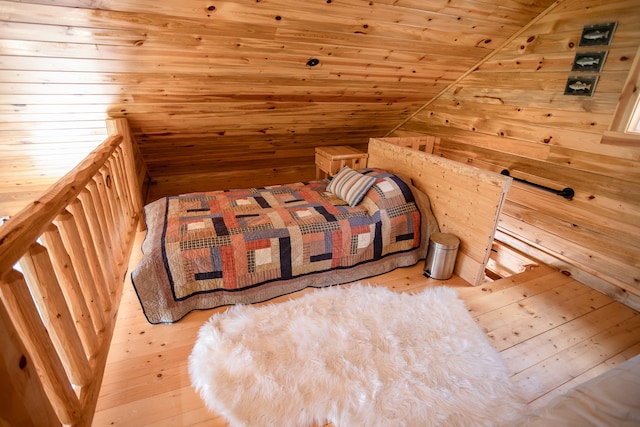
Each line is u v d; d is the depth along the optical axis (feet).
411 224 7.80
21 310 2.79
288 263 6.74
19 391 2.51
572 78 7.07
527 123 8.20
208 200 7.98
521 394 4.69
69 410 3.44
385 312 6.18
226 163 12.75
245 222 6.88
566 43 7.13
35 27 4.92
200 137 10.25
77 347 3.82
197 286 6.19
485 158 9.50
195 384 4.76
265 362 4.99
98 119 7.82
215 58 6.62
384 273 7.73
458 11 6.80
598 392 3.00
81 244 4.31
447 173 7.71
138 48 5.88
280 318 5.94
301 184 9.43
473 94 9.56
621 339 5.76
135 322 5.94
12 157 8.39
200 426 4.21
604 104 6.61
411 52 7.87
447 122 10.64
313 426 4.24
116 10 5.02
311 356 5.12
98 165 5.43
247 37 6.20
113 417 4.29
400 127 12.99
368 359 5.12
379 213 7.53
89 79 6.37
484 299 6.71
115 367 5.01
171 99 7.80
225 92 7.98
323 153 11.29
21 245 2.82
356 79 8.63
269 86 8.15
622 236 6.56
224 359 5.02
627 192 6.39
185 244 6.10
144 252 6.15
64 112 7.20
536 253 8.23
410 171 8.96
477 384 4.77
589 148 6.93
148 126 8.86
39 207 3.38
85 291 4.46
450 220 7.80
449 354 5.28
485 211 6.86
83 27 5.15
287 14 5.82
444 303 6.41
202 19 5.55
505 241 9.01
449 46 8.02
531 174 8.24
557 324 6.08
